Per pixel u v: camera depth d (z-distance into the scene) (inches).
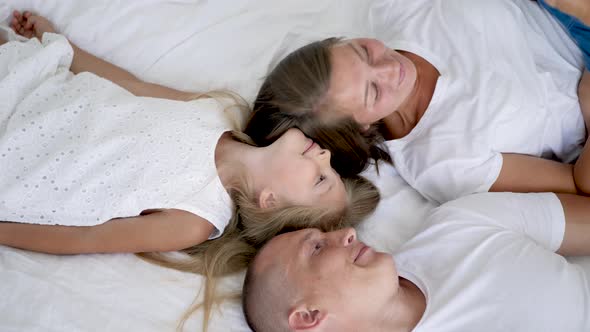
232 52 52.6
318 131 45.6
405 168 47.7
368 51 44.7
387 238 45.0
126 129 43.5
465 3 49.8
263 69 51.9
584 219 41.0
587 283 36.8
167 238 40.6
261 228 43.3
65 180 41.0
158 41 52.1
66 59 48.4
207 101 47.7
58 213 40.7
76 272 38.9
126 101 45.1
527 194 42.7
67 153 41.6
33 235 40.3
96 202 40.9
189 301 39.5
